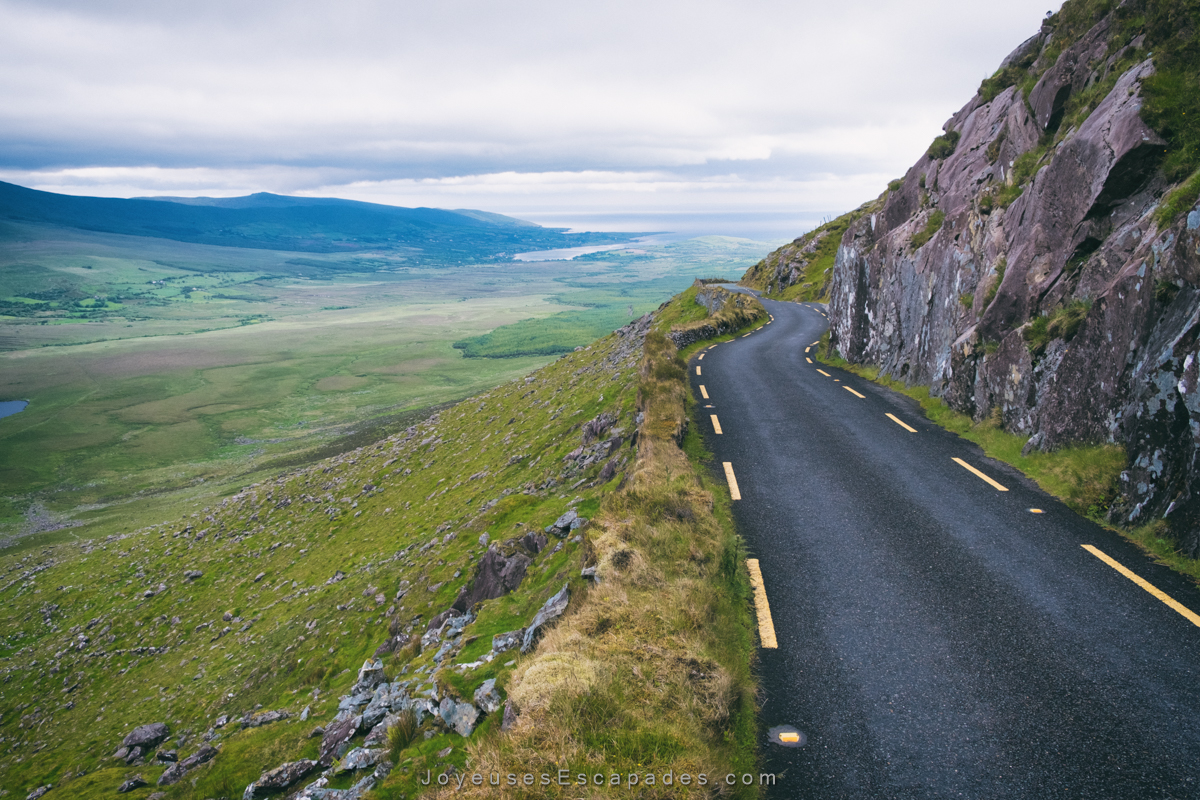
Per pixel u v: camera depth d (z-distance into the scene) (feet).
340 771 33.17
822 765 20.57
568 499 72.59
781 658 26.66
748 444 58.90
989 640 26.86
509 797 18.07
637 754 18.95
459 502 138.51
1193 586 29.73
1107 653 25.44
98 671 141.79
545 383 232.32
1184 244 35.32
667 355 98.94
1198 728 21.04
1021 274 57.47
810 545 37.35
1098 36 64.08
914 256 85.81
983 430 56.80
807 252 289.53
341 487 223.51
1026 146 70.85
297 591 143.13
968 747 20.90
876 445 56.90
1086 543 35.04
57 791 74.54
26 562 258.16
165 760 77.00
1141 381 37.22
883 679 24.84
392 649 73.15
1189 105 45.39
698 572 31.89
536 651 26.81
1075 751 20.42
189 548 216.54
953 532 37.76
